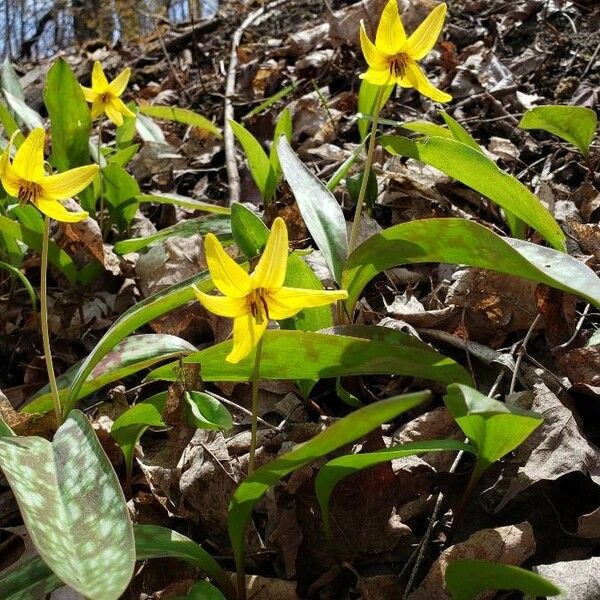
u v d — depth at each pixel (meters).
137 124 0.55
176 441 0.26
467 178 0.29
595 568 0.20
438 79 0.54
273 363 0.23
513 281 0.32
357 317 0.35
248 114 0.58
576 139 0.36
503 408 0.16
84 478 0.19
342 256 0.29
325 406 0.30
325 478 0.20
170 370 0.26
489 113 0.49
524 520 0.24
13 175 0.21
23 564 0.20
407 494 0.25
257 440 0.28
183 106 0.66
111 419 0.30
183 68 0.76
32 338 0.39
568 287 0.20
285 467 0.17
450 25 0.61
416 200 0.41
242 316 0.17
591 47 0.52
